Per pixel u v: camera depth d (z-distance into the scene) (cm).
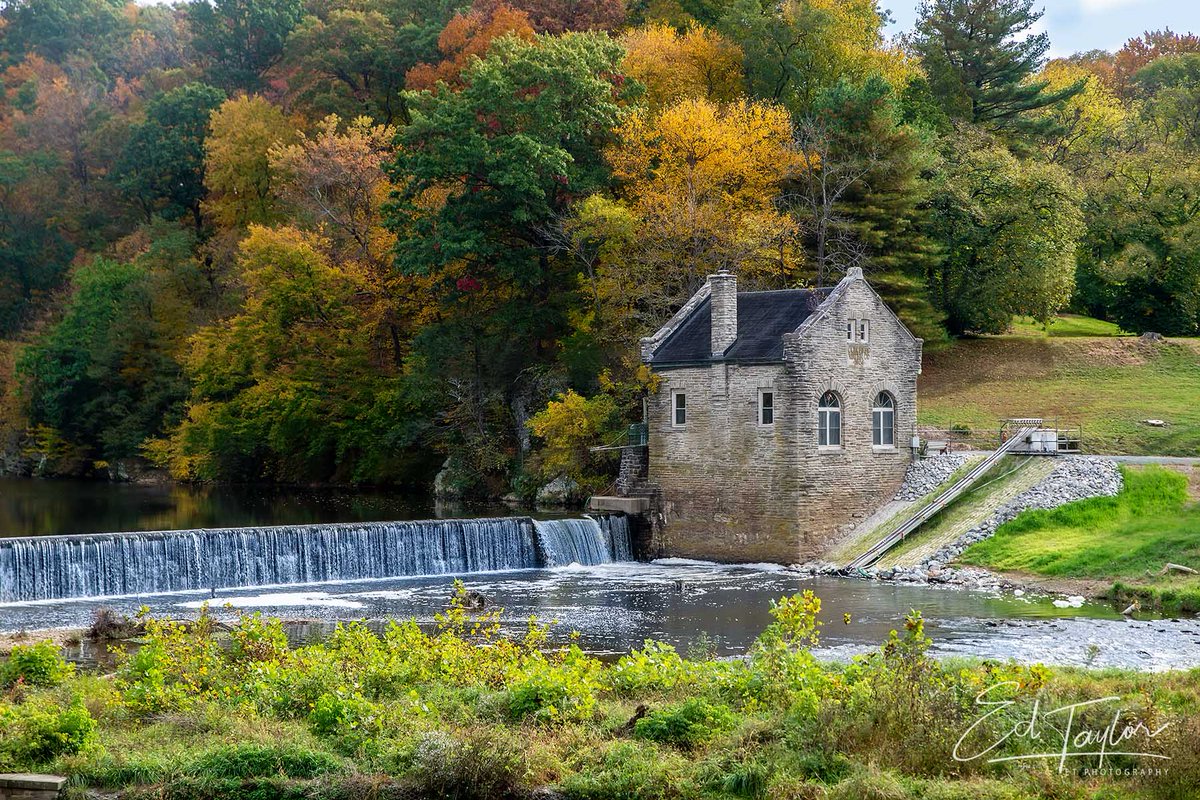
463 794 2373
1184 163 9156
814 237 7669
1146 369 7975
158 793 2375
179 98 11319
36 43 15062
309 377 8425
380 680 2927
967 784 2252
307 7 12525
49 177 12394
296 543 5272
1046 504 5509
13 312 11944
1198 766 2222
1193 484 5478
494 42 7756
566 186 7419
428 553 5556
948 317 8444
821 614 4438
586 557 5938
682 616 4488
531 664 2998
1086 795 2203
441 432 8044
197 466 8906
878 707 2506
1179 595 4434
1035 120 9462
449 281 7719
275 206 9869
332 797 2370
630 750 2456
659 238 7000
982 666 3005
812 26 8750
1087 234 9312
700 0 10056
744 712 2694
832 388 5809
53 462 10369
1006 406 7500
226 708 2775
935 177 8175
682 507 6097
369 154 8500
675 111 7456
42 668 3061
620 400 6800
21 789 2380
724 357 5903
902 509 5881
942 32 9600
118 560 4906
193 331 9594
